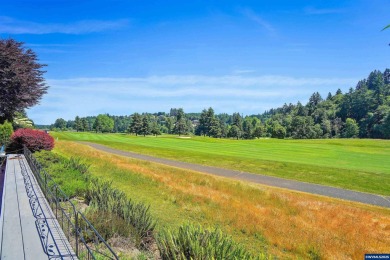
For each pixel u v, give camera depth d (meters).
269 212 14.74
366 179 22.58
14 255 6.53
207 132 133.75
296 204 16.02
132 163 28.00
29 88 34.62
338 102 157.50
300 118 124.50
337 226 12.88
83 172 18.41
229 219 13.55
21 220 8.68
